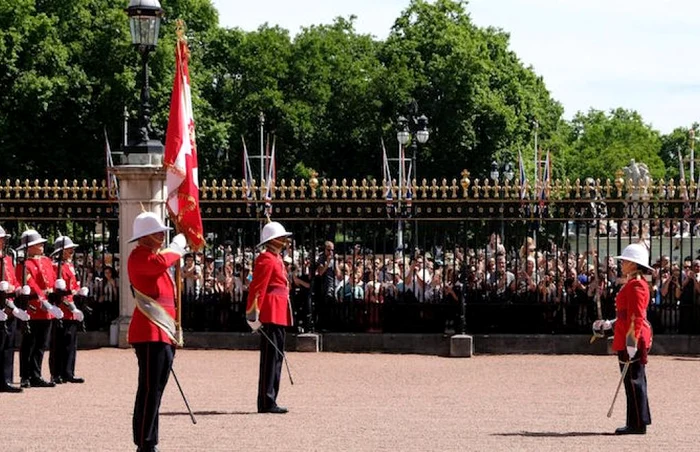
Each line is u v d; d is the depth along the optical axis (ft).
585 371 97.35
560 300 108.06
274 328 76.38
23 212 111.55
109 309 112.68
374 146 314.96
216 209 110.42
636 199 106.93
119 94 254.27
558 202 107.14
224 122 296.10
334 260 110.52
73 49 261.24
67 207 111.86
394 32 337.72
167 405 79.46
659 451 62.80
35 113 248.73
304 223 110.32
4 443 65.05
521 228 121.19
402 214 109.19
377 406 79.10
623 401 81.92
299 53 333.21
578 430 69.67
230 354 107.55
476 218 107.86
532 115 339.57
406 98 313.12
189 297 112.06
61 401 81.41
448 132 309.42
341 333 109.70
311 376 94.22
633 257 69.36
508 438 66.54
